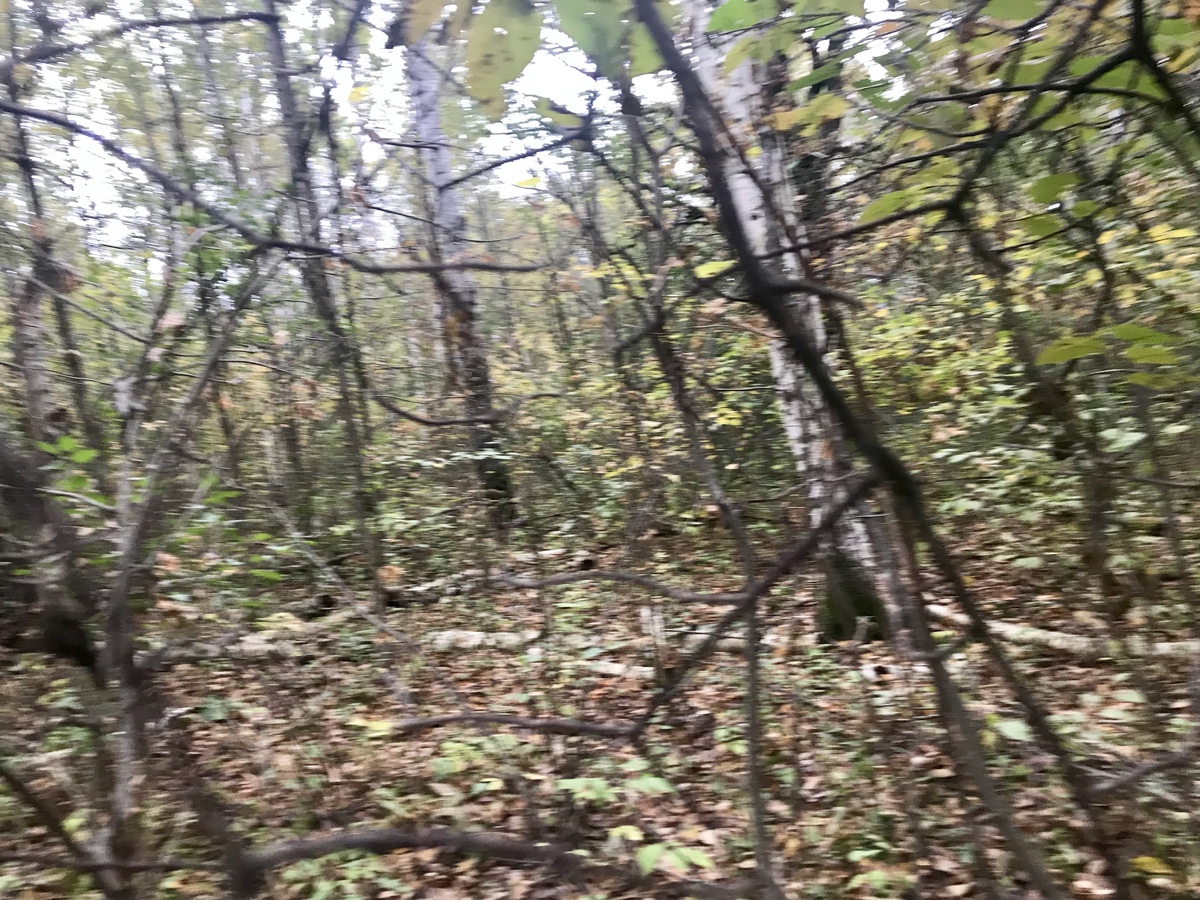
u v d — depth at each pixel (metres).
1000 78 1.85
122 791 2.46
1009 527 6.49
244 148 9.67
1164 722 3.21
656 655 5.04
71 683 3.89
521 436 5.80
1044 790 3.32
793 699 4.22
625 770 3.35
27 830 3.75
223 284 4.29
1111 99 1.78
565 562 6.02
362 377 6.50
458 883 3.56
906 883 3.18
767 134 3.31
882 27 1.96
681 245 2.66
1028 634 5.07
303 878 3.62
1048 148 2.03
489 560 6.21
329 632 6.64
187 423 3.32
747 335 5.40
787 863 3.38
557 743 4.19
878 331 6.84
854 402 1.57
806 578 4.41
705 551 6.19
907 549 1.34
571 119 1.50
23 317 5.10
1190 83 1.85
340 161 4.23
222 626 4.66
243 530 5.79
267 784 4.19
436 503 8.16
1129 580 3.22
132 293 6.38
